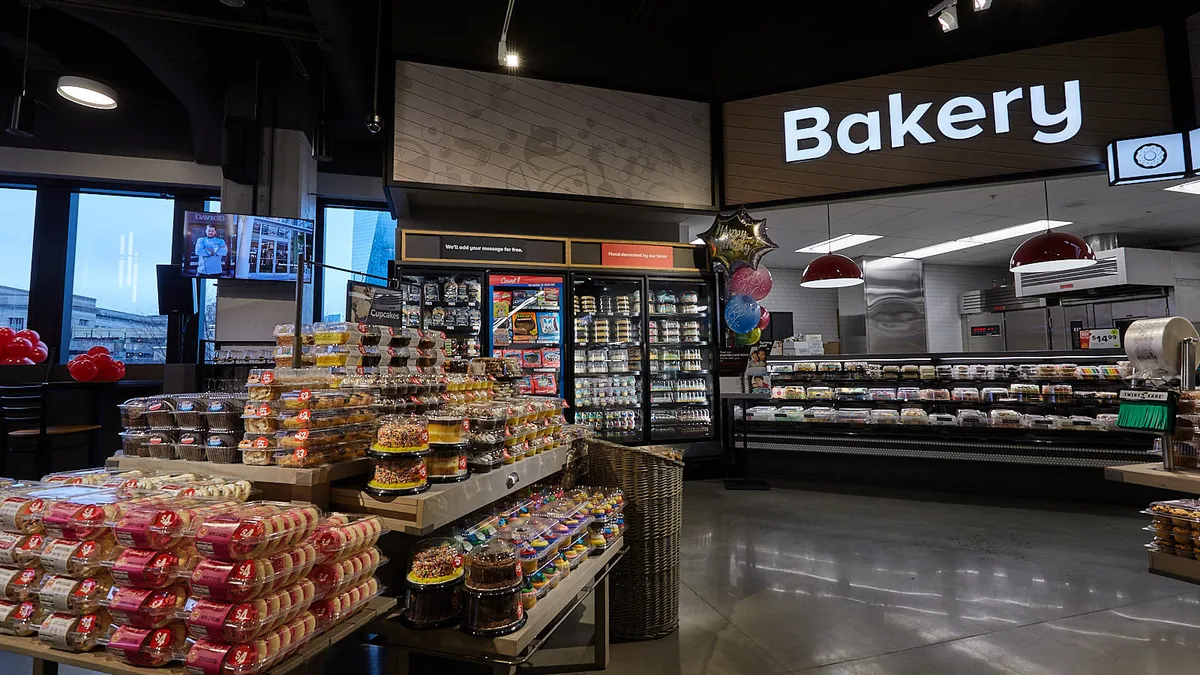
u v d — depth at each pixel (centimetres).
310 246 563
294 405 165
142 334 643
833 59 543
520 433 212
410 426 162
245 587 111
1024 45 486
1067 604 271
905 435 532
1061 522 415
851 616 261
